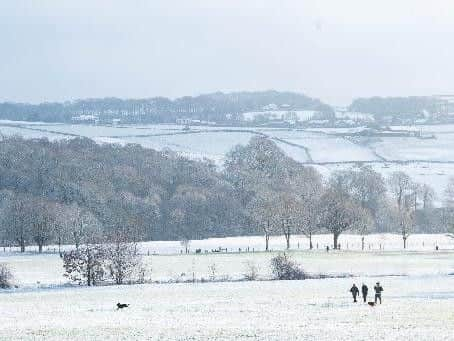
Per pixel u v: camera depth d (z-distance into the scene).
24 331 117.25
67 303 150.75
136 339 110.19
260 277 198.00
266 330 115.81
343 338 108.81
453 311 130.75
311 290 165.25
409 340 106.50
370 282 180.12
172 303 148.38
